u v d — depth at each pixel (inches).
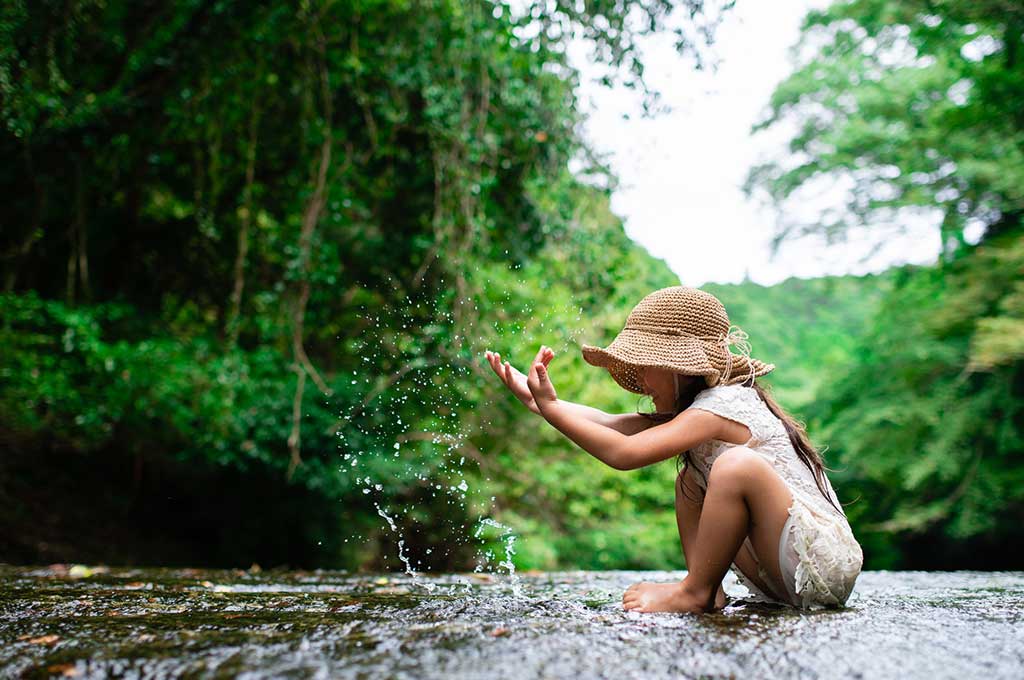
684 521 72.4
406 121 245.1
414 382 263.7
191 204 275.3
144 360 243.8
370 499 276.1
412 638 49.0
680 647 46.3
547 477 311.9
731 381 71.8
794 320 860.6
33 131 211.8
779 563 65.3
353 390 265.6
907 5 373.7
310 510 277.0
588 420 69.8
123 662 43.1
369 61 232.2
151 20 209.5
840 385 452.8
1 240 254.4
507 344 244.8
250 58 225.3
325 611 63.8
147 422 261.7
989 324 335.3
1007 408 365.1
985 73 358.3
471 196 237.1
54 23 181.6
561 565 338.0
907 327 414.0
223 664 42.2
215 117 236.5
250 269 279.6
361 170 267.1
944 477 373.7
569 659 43.1
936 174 401.4
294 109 247.3
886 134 407.5
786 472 68.2
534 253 260.1
